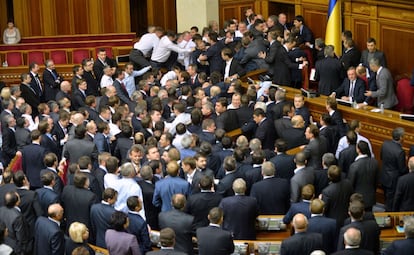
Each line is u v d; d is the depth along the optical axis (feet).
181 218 34.53
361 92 53.78
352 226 33.09
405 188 39.91
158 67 68.23
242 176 39.24
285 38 63.87
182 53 67.51
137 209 34.50
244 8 77.61
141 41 69.21
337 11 62.80
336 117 49.49
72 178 39.73
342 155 43.01
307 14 71.67
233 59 61.67
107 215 35.04
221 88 56.70
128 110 50.70
